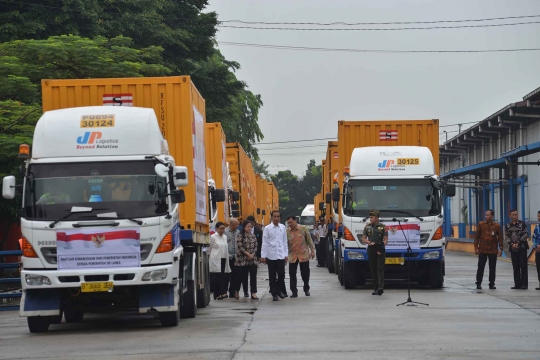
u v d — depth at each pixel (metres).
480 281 26.61
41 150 16.94
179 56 49.66
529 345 13.46
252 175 52.22
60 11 42.09
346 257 27.00
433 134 30.30
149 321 19.03
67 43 31.97
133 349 13.76
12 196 16.95
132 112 17.25
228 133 70.75
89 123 17.03
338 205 29.98
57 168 16.77
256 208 56.22
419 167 27.22
